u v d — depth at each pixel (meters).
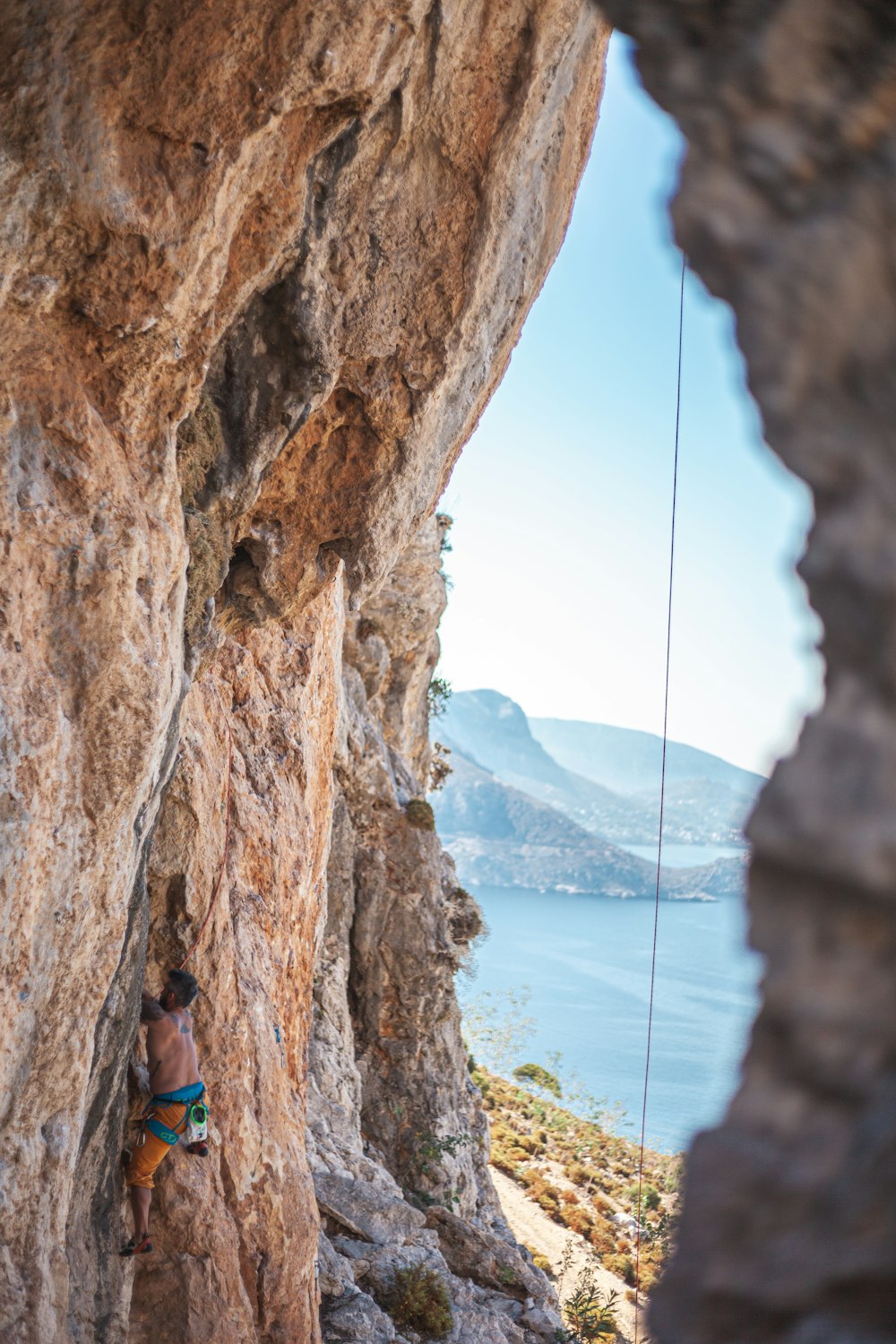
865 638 0.90
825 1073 0.85
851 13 1.09
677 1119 64.50
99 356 5.34
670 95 1.19
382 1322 10.95
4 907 4.78
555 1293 15.36
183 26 4.85
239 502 6.80
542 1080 56.50
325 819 12.29
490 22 6.01
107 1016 6.00
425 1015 20.44
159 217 5.07
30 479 5.01
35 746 4.89
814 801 0.88
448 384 7.16
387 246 6.44
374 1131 19.69
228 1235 7.69
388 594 23.05
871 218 1.01
